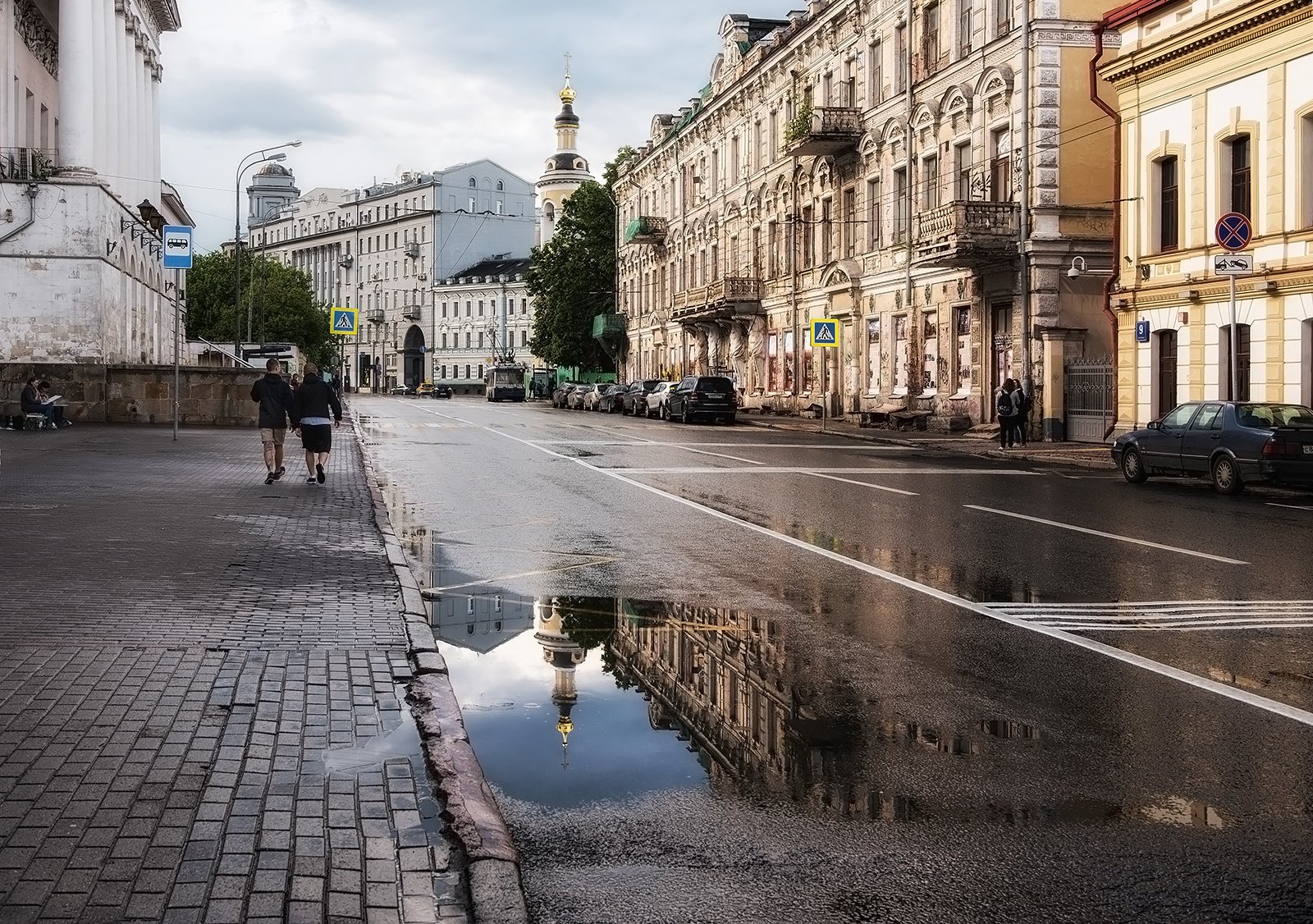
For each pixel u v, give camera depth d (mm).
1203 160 27797
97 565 10945
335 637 8211
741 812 5164
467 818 4816
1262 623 9242
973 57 37469
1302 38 24703
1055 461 28297
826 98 50250
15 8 41906
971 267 36875
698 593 10570
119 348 41500
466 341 138625
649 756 5965
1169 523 15680
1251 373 26422
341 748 5758
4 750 5555
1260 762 5852
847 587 10883
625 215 84000
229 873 4246
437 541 13898
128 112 50312
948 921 4113
